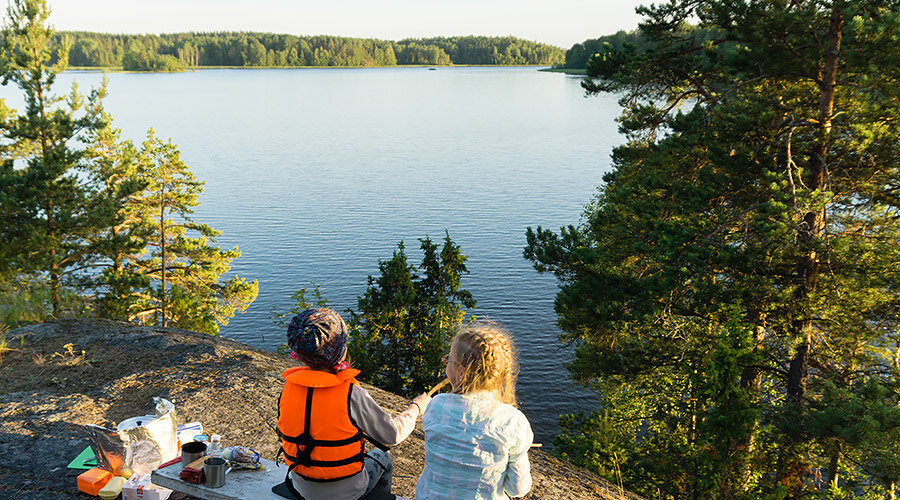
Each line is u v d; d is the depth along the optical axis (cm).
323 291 7250
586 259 1616
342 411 281
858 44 1223
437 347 2316
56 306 1178
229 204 12588
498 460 262
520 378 4866
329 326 287
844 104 1408
